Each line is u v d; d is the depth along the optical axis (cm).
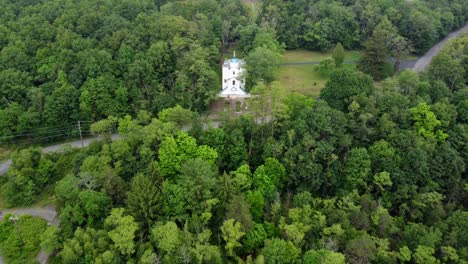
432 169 9656
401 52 15812
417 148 9512
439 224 8450
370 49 14975
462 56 13650
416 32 17475
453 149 9925
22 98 12569
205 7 17838
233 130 10069
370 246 7394
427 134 10275
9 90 12338
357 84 11375
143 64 12850
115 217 7669
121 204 8625
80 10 15488
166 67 13550
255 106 10444
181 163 9194
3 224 9119
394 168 9406
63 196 8812
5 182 10756
